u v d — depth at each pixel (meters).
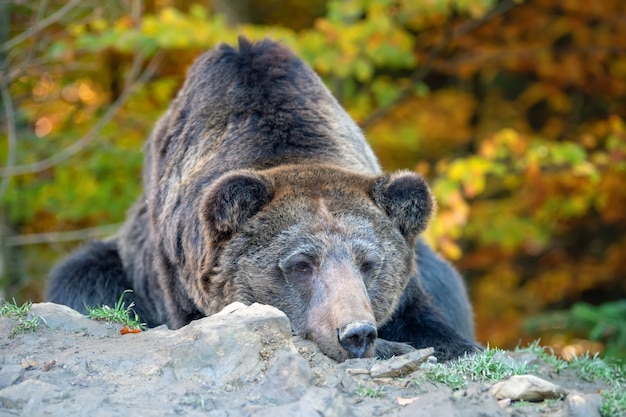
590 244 27.05
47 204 19.81
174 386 7.01
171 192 10.53
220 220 8.99
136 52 20.61
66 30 18.77
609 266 25.14
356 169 10.29
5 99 17.91
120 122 20.38
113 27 18.69
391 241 9.29
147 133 20.08
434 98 24.70
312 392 6.67
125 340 7.84
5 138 19.67
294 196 9.07
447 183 18.98
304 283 8.79
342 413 6.59
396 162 24.53
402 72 26.83
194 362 7.26
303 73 10.94
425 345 10.25
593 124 25.75
